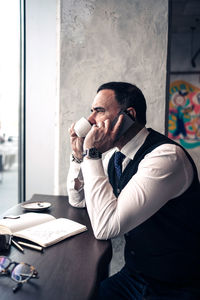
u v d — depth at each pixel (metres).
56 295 0.60
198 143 4.23
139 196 0.84
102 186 0.91
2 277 0.68
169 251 0.93
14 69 2.03
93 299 0.63
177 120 4.26
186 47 4.22
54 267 0.73
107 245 0.89
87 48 1.62
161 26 1.60
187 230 0.92
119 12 1.60
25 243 0.87
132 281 1.01
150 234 0.94
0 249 0.82
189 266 0.92
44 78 1.99
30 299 0.59
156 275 0.95
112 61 1.62
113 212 0.86
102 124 1.00
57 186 1.70
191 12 3.48
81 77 1.64
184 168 0.90
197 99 4.21
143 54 1.61
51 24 1.94
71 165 1.33
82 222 1.11
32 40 1.97
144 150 1.01
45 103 2.01
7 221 1.00
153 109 1.63
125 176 1.02
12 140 5.75
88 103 1.65
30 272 0.67
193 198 0.92
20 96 2.04
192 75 4.20
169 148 0.91
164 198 0.87
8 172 5.88
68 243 0.89
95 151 0.97
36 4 1.93
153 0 1.59
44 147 2.05
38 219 1.06
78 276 0.69
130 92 1.04
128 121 1.01
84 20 1.61
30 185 2.09
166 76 1.62
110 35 1.61
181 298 0.86
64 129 1.67
